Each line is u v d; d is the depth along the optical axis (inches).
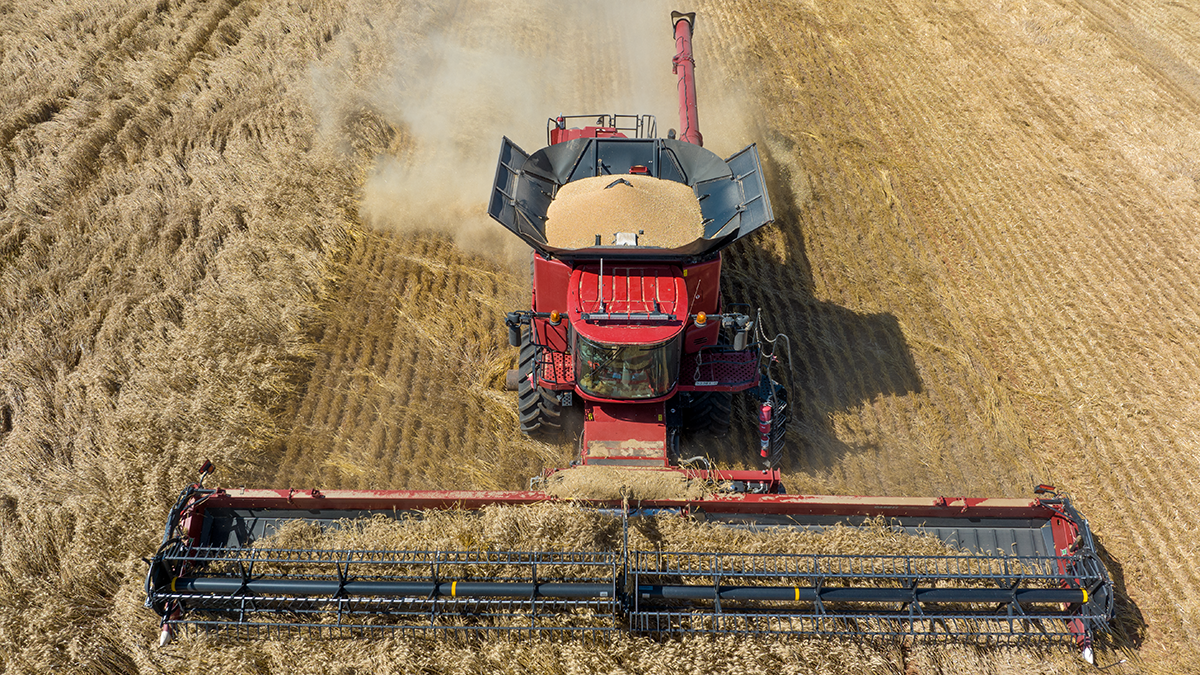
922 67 698.8
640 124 498.3
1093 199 555.2
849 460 374.6
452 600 265.0
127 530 312.2
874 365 425.1
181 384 377.1
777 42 719.7
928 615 273.0
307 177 506.0
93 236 456.4
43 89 567.2
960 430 394.3
